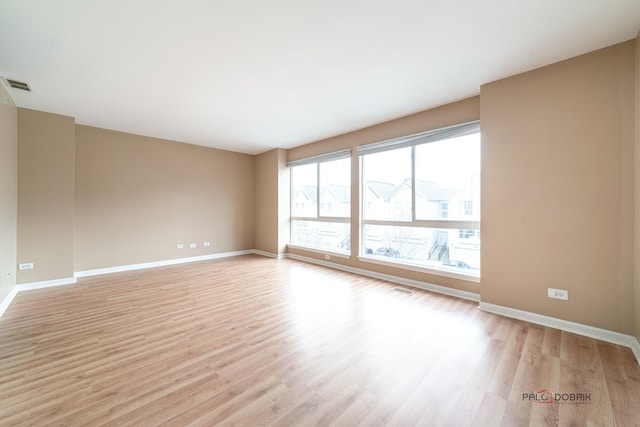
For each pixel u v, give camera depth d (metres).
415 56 2.46
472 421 1.39
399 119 4.07
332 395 1.59
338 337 2.31
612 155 2.24
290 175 6.35
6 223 3.12
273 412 1.45
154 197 5.25
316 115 3.97
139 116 4.04
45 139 3.80
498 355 2.03
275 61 2.53
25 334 2.37
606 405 1.51
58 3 1.78
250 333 2.39
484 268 2.94
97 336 2.33
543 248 2.58
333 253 5.07
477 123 3.21
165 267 5.14
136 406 1.49
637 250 2.10
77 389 1.64
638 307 2.06
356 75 2.79
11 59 2.46
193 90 3.14
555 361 1.94
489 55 2.43
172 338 2.30
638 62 2.06
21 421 1.38
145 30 2.07
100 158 4.63
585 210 2.37
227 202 6.36
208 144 5.82
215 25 2.02
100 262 4.62
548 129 2.55
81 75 2.77
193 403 1.52
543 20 1.96
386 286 3.85
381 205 4.38
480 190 2.96
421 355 2.03
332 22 2.00
